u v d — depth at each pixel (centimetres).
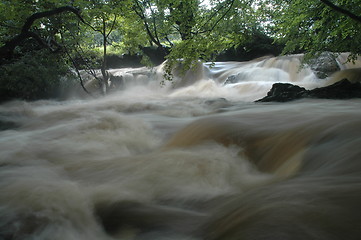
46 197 297
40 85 1402
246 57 2405
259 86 1547
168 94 1725
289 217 195
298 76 1714
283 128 451
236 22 923
